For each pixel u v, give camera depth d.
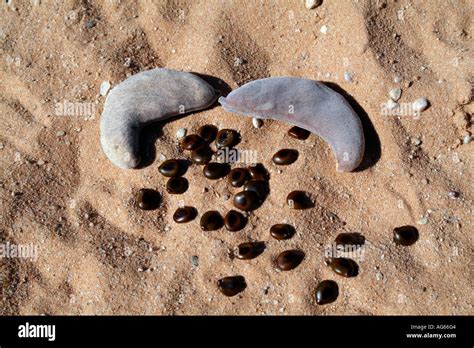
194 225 0.40
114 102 0.42
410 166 0.41
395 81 0.42
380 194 0.41
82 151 0.42
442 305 0.38
